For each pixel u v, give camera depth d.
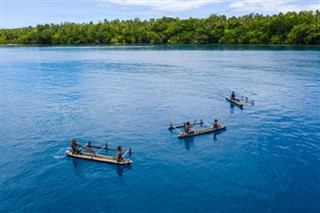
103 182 28.89
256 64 119.12
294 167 31.42
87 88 71.94
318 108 52.78
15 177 29.84
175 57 153.62
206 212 24.30
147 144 37.41
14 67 115.12
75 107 54.47
